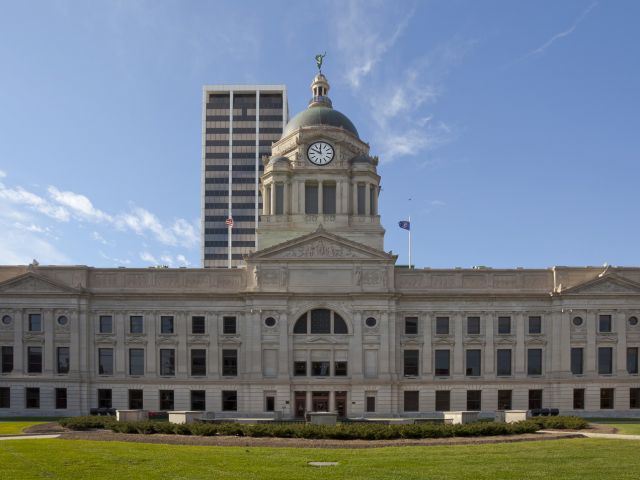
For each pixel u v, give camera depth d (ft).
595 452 128.67
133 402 264.72
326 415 179.32
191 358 266.77
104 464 114.42
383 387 260.21
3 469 109.50
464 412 185.47
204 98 626.23
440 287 272.10
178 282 270.67
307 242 267.39
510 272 273.54
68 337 262.88
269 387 259.60
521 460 118.32
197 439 148.25
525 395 267.59
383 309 264.11
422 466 112.06
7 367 261.65
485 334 269.44
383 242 283.38
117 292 267.39
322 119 306.96
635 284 268.82
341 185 286.87
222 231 610.24
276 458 120.98
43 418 246.68
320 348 264.11
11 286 263.49
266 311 263.70
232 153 620.08
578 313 268.62
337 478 101.19
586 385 265.13
